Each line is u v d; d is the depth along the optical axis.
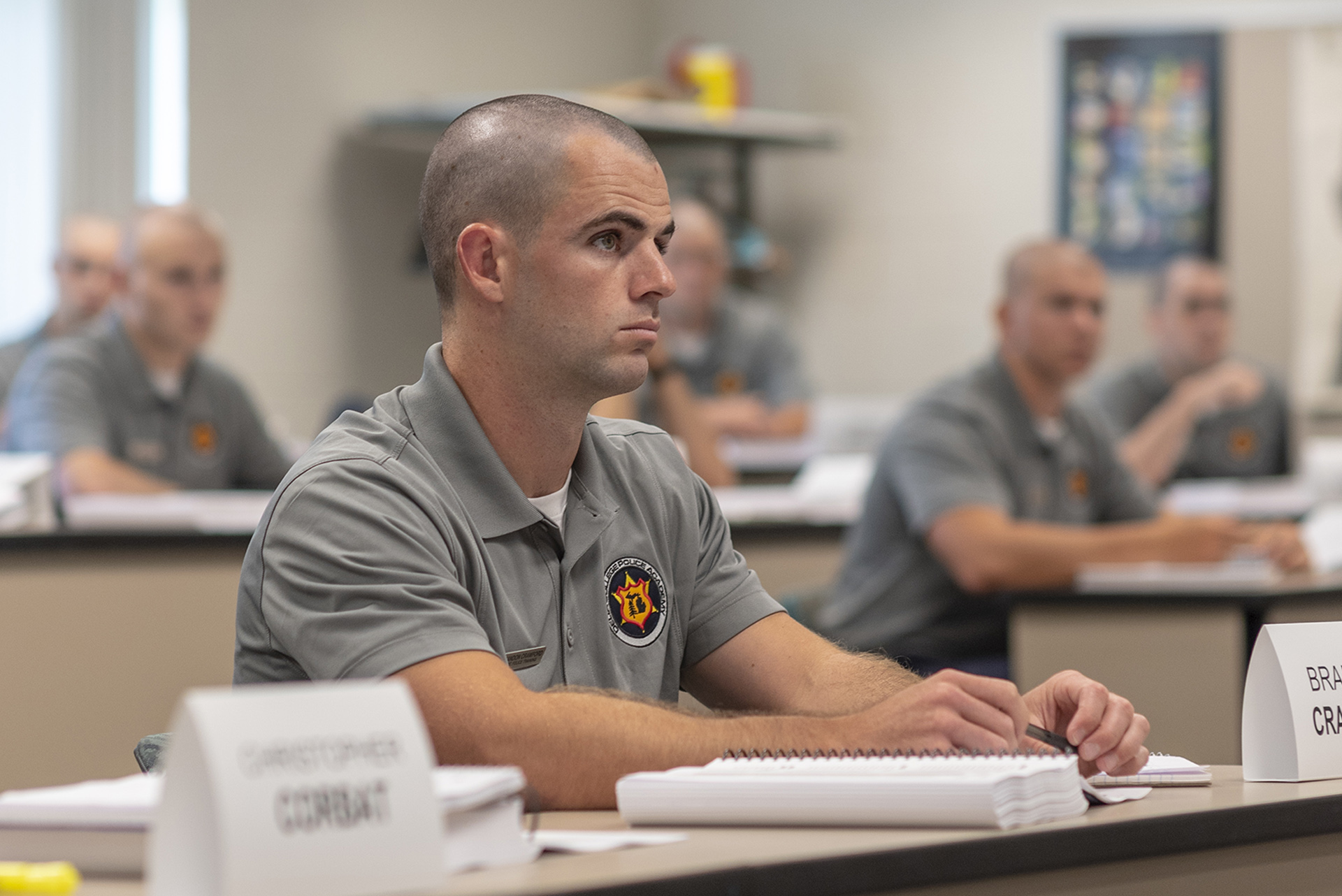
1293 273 9.48
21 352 7.39
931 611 5.19
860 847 1.45
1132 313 9.77
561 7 10.30
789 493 6.19
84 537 4.33
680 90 9.58
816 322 10.48
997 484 5.14
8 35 8.16
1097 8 9.92
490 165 2.21
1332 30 9.45
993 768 1.64
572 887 1.28
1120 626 4.60
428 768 1.31
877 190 10.34
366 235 9.34
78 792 1.49
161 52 8.55
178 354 6.18
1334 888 1.78
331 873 1.23
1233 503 6.47
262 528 2.14
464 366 2.27
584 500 2.36
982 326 10.12
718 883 1.34
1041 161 9.98
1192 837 1.63
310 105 9.03
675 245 8.48
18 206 8.20
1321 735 1.94
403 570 2.04
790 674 2.45
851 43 10.39
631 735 1.87
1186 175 9.68
